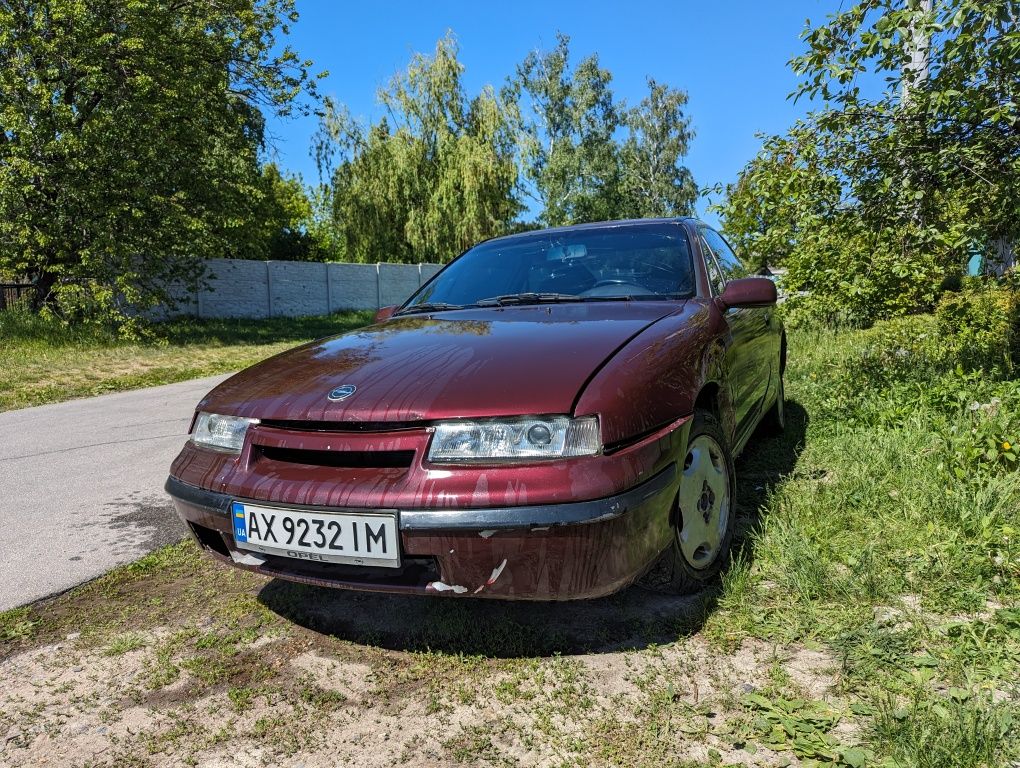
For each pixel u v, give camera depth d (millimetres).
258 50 17422
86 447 5754
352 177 29422
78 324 14445
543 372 2107
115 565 3131
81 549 3354
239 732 1885
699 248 3461
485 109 30203
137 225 14430
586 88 42406
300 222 44688
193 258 16609
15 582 2969
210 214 16250
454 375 2166
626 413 2018
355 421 2068
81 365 11359
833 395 5070
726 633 2176
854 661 1949
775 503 3090
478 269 3670
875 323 9734
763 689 1884
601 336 2404
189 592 2814
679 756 1653
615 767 1636
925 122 3945
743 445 3238
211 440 2385
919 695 1765
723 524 2609
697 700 1859
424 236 29438
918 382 4820
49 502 4207
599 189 42719
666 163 46094
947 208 4250
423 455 1963
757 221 7133
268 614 2572
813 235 4617
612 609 2387
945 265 4559
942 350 6141
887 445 3619
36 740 1893
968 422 3660
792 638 2109
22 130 12797
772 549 2639
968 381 4492
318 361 2588
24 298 15281
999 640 1984
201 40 15797
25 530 3682
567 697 1917
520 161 31328
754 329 3799
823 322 10008
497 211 30125
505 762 1690
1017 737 1572
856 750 1575
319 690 2062
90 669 2260
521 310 3008
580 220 43000
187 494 2314
